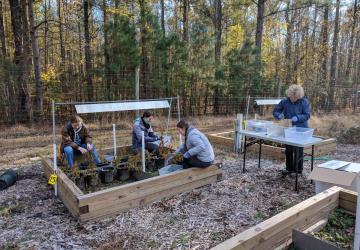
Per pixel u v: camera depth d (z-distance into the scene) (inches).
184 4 589.0
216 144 288.4
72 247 111.4
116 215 136.9
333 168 138.9
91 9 519.5
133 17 486.0
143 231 123.0
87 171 168.9
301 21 816.9
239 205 148.6
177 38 453.7
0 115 368.5
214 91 532.1
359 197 90.3
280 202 152.1
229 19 706.2
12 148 277.1
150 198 149.0
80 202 126.1
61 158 182.4
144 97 436.8
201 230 123.7
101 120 407.2
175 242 114.7
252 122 205.0
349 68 807.7
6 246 112.0
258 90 530.6
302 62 821.9
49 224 129.0
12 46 539.5
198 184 171.3
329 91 614.5
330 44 780.0
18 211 142.3
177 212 140.4
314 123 386.0
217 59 609.0
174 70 461.1
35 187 174.4
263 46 808.3
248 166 220.1
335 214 122.3
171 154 195.0
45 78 438.3
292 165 193.2
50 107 422.3
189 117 487.2
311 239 95.4
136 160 189.2
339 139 319.6
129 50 400.8
